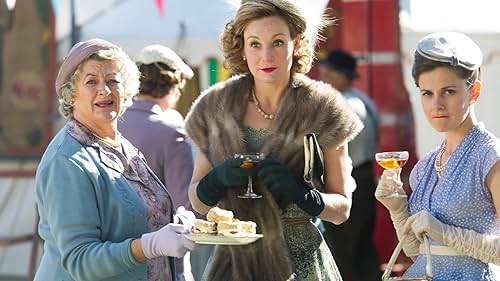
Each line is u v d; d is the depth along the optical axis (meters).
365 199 12.98
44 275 6.64
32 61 14.33
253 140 7.16
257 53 7.02
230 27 7.23
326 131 7.05
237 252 7.14
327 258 7.20
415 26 14.66
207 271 7.29
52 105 14.34
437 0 14.84
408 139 14.38
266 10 6.98
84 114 6.72
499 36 14.59
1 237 14.12
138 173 6.91
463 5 14.84
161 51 9.61
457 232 6.29
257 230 7.07
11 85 14.38
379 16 14.38
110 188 6.60
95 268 6.38
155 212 6.85
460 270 6.43
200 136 7.27
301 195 6.79
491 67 14.59
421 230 6.29
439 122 6.38
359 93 13.25
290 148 7.04
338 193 7.14
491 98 14.60
